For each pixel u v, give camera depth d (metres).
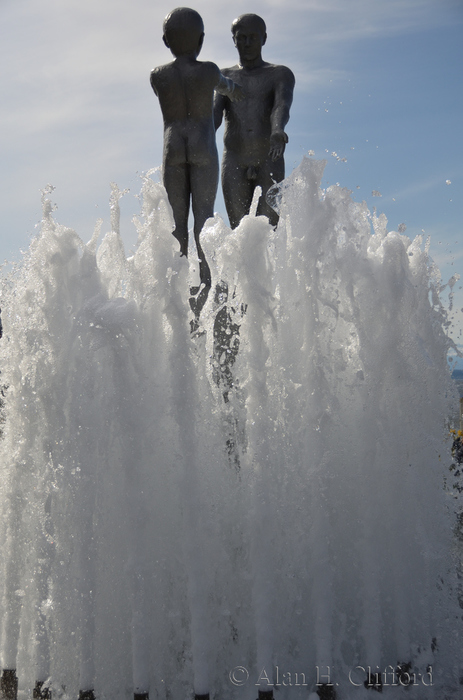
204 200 5.89
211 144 5.96
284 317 4.57
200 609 4.06
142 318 4.40
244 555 4.39
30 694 4.33
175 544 4.24
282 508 4.38
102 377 4.30
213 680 4.20
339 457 4.57
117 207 4.84
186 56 6.04
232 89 6.71
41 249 4.59
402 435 4.65
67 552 4.25
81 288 4.57
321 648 4.17
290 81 7.02
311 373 4.51
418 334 5.02
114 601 4.18
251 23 7.13
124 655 4.18
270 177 6.94
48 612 4.22
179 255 4.45
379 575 4.50
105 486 4.23
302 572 4.38
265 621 4.10
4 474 4.62
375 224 5.31
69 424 4.29
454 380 5.27
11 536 4.49
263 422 4.36
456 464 5.15
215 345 4.60
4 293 4.71
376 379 4.65
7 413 4.69
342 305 4.76
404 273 4.74
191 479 4.19
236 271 4.52
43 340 4.48
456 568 4.95
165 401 4.34
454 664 4.66
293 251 4.64
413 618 4.61
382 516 4.58
